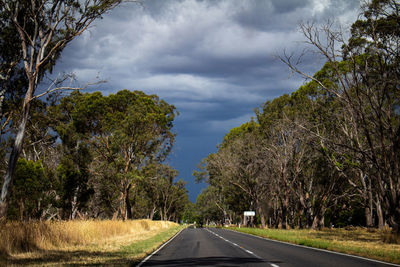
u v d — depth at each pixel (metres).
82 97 47.41
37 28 22.48
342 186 47.03
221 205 90.31
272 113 48.97
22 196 31.02
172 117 52.12
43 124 41.50
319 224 46.88
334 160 37.22
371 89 26.31
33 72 22.41
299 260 12.34
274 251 16.06
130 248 16.44
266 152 48.72
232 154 57.25
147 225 43.88
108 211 59.78
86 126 47.50
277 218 57.19
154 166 48.28
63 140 43.53
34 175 31.98
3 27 24.39
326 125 38.56
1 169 35.19
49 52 23.62
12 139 37.03
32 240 14.78
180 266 10.73
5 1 21.95
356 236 28.41
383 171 25.91
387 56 24.72
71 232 18.61
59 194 38.97
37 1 22.53
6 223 15.20
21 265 9.93
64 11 22.58
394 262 11.71
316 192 47.47
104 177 45.62
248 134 54.31
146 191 70.56
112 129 45.00
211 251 16.19
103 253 13.90
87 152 44.69
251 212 55.44
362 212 56.22
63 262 10.76
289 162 47.72
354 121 30.25
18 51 25.44
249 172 54.91
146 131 45.66
